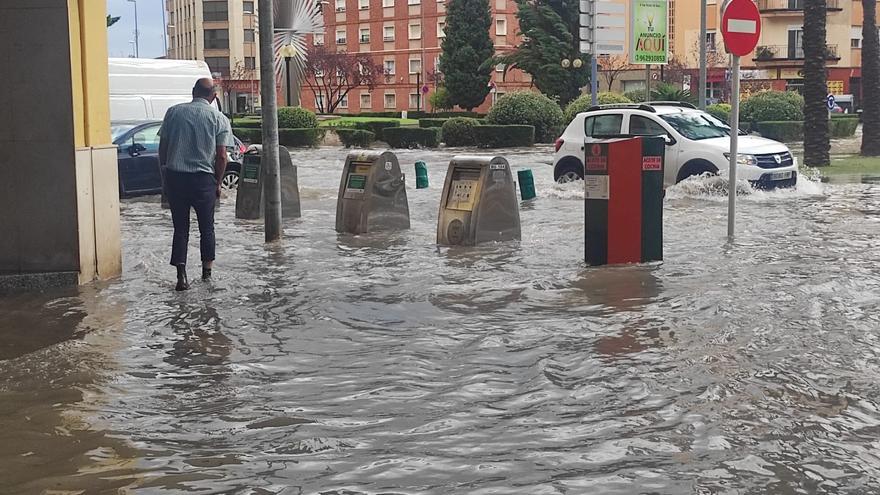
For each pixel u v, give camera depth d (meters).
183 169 8.92
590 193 9.85
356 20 86.25
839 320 7.13
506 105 40.19
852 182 19.34
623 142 9.75
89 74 9.20
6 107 8.87
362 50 86.19
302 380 5.83
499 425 4.94
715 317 7.26
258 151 14.77
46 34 8.80
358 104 87.50
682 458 4.45
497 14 76.50
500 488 4.11
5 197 8.95
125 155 18.09
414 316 7.55
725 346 6.40
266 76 11.75
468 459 4.46
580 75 55.59
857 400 5.28
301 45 49.31
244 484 4.20
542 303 7.93
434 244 11.57
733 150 11.67
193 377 5.93
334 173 26.06
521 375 5.86
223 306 8.04
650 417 5.02
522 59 56.72
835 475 4.24
